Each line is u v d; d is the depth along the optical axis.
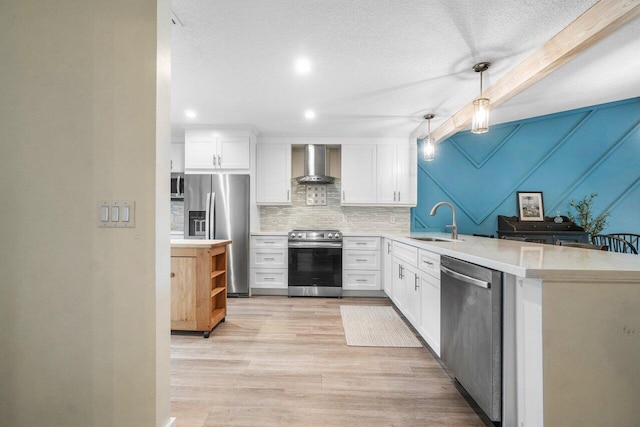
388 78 2.76
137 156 1.38
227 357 2.46
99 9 1.39
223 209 4.36
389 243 4.07
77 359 1.40
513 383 1.47
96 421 1.39
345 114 3.77
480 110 2.47
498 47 2.24
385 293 4.46
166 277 1.47
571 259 1.58
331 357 2.47
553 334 1.27
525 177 4.71
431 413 1.76
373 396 1.93
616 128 4.34
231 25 1.99
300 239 4.41
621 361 1.27
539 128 4.64
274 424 1.66
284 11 1.85
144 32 1.38
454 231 3.34
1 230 1.40
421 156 4.96
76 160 1.39
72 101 1.39
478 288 1.64
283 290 4.55
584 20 1.87
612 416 1.27
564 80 3.08
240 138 4.43
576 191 4.52
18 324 1.41
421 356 2.50
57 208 1.40
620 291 1.27
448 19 1.93
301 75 2.71
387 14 1.88
